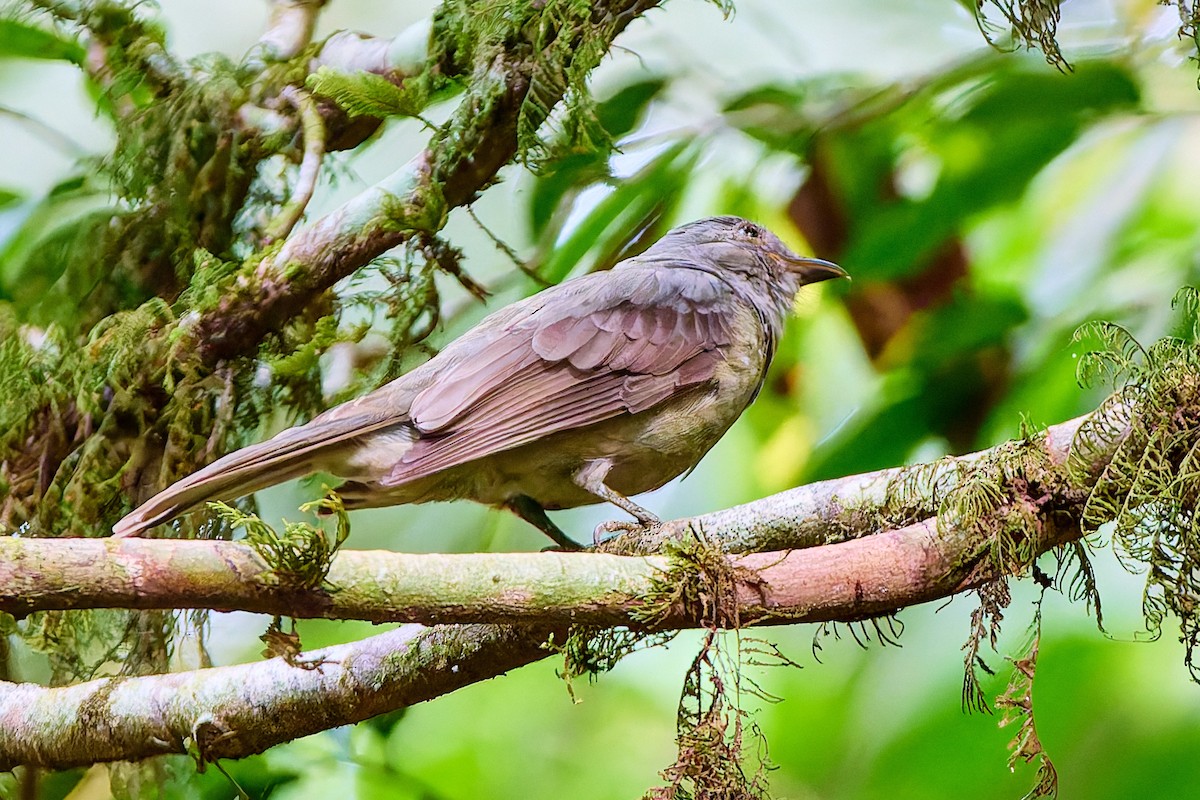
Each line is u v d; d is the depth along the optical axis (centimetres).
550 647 714
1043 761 693
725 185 1262
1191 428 659
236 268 918
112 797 968
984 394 1158
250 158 959
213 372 901
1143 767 1080
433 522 1326
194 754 782
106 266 945
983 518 689
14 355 915
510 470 926
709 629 670
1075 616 1144
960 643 1150
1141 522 655
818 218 1250
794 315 1205
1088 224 1229
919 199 1195
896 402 1155
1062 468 692
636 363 940
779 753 1173
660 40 1213
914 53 1309
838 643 1216
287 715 778
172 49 1169
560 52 882
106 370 895
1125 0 1159
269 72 973
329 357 1001
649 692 1304
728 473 1317
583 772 1277
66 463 895
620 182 1164
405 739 1273
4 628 894
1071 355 1100
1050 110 1139
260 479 818
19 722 806
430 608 622
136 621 920
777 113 1202
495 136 905
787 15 1313
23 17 985
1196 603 646
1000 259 1247
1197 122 1216
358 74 877
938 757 1120
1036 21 841
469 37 927
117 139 968
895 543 693
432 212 898
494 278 1219
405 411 874
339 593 607
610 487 992
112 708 793
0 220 1020
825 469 1146
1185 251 1123
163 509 773
